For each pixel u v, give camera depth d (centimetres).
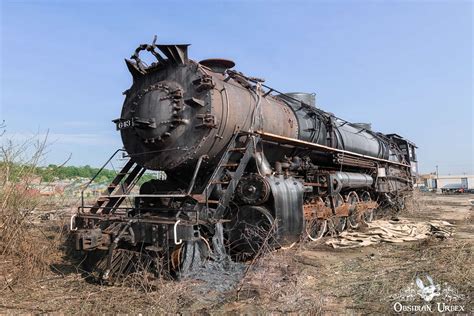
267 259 636
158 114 686
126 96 768
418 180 2381
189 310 489
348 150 1198
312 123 1010
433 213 1977
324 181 1002
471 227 1349
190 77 687
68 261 723
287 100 1034
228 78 751
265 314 476
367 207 1339
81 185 862
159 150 698
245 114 741
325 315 478
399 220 1547
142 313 487
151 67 731
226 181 688
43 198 823
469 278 616
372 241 1005
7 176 736
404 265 732
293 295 532
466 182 6344
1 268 651
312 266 731
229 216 710
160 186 761
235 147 729
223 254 627
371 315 478
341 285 606
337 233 1112
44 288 584
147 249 565
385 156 1580
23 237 720
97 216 656
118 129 705
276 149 866
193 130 668
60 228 827
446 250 831
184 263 581
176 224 557
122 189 741
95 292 564
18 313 490
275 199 682
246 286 564
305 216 879
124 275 603
